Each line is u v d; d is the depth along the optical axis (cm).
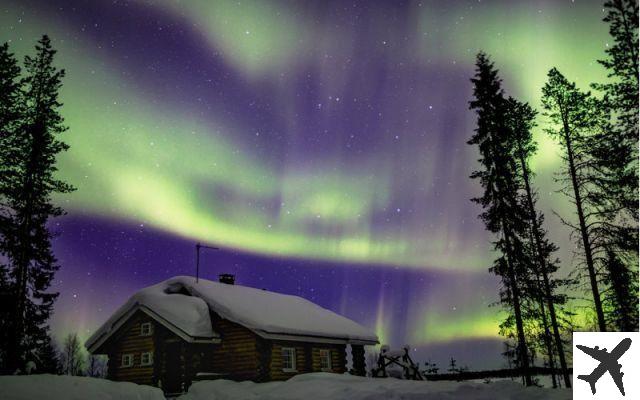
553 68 2441
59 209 2436
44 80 2516
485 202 2309
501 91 2417
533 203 2559
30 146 2366
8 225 2273
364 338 2844
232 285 2781
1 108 2342
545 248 2514
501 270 2220
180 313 2197
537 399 1237
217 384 1959
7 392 928
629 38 2108
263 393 1680
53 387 1023
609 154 2194
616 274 2133
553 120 2414
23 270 2292
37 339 2405
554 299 2425
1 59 2348
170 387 2186
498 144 2358
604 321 2128
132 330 2366
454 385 1421
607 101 2198
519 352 2275
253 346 2167
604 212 2220
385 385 1526
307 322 2569
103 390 1095
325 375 1758
